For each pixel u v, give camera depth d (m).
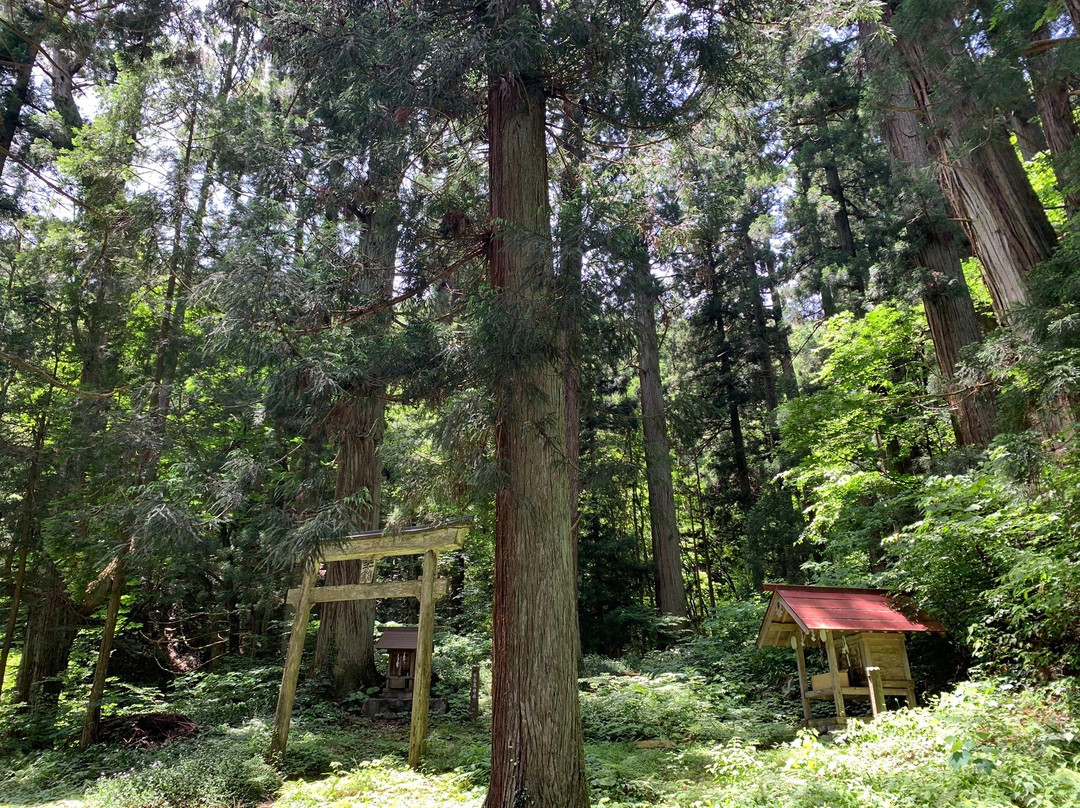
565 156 8.44
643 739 8.53
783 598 8.16
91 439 10.41
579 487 10.24
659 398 17.84
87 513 9.16
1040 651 6.38
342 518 5.69
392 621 20.03
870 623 7.52
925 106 9.39
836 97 13.33
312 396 5.95
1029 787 4.01
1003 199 8.75
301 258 6.41
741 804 4.89
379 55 6.02
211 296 6.12
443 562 19.22
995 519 6.94
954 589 7.76
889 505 10.30
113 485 9.69
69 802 7.01
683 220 7.39
